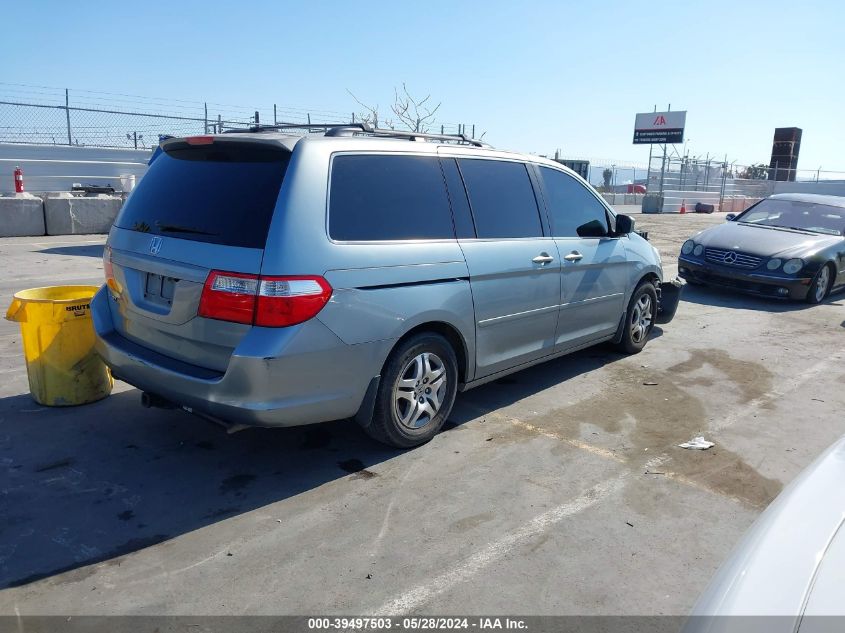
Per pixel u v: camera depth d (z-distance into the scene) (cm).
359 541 313
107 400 479
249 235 329
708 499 361
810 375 587
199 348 343
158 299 364
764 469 398
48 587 276
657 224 2258
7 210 1344
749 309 876
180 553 301
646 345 678
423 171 406
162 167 401
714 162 3403
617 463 402
